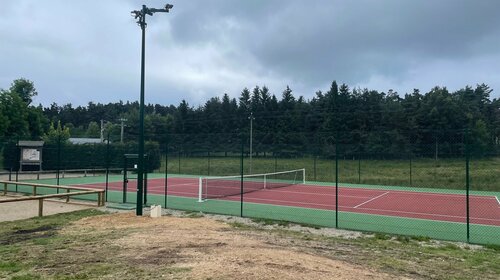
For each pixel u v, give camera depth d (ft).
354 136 176.04
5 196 64.75
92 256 25.02
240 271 20.26
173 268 21.35
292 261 22.67
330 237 35.81
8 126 163.63
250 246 27.37
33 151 107.76
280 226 41.45
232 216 47.06
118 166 126.41
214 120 252.62
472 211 54.95
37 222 40.63
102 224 38.81
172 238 30.12
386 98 252.21
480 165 112.88
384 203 62.54
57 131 195.21
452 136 161.79
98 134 338.13
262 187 86.07
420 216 50.37
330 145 170.09
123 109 483.92
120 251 26.16
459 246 33.40
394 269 24.07
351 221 46.24
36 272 21.67
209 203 60.29
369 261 25.91
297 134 193.67
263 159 151.23
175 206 56.54
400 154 127.85
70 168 123.24
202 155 169.37
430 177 103.45
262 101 282.97
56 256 25.23
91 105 478.18
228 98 291.38
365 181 102.27
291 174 113.70
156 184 92.22
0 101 166.50
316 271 20.84
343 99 239.30
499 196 74.64
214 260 22.68
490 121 184.44
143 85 45.24
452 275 23.59
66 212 48.44
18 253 26.30
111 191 74.84
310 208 56.13
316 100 272.51
